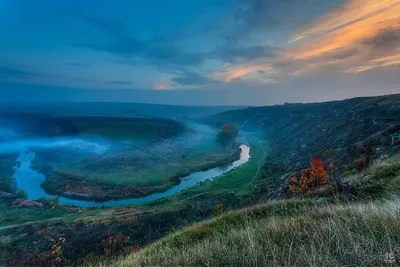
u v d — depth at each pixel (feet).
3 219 190.60
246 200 168.66
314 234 10.55
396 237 8.92
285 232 13.01
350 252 8.17
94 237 124.47
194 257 12.15
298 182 79.51
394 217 10.52
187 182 307.37
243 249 11.23
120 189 284.41
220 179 260.42
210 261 11.09
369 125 207.82
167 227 130.93
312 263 7.95
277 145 448.65
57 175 354.74
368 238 8.94
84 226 157.28
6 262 102.58
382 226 10.06
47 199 241.96
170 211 165.89
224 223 24.84
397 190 21.81
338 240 9.03
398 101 226.99
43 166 418.92
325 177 68.95
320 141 282.36
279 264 8.82
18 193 263.08
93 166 403.54
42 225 164.86
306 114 522.47
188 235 23.16
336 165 120.06
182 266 11.66
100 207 220.84
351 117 272.51
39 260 88.79
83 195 270.26
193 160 426.10
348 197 26.40
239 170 292.81
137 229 134.21
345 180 31.63
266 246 11.05
